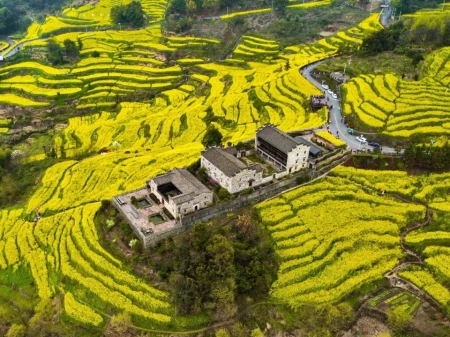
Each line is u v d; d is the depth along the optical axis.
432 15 197.50
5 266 91.25
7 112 177.50
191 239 79.62
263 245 84.25
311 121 122.75
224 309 75.31
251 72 186.12
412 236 89.12
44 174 121.88
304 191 96.62
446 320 73.88
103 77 195.00
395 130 113.50
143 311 76.75
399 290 79.94
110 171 116.94
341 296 78.31
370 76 143.75
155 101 176.88
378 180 100.12
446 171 102.25
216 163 93.00
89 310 79.00
